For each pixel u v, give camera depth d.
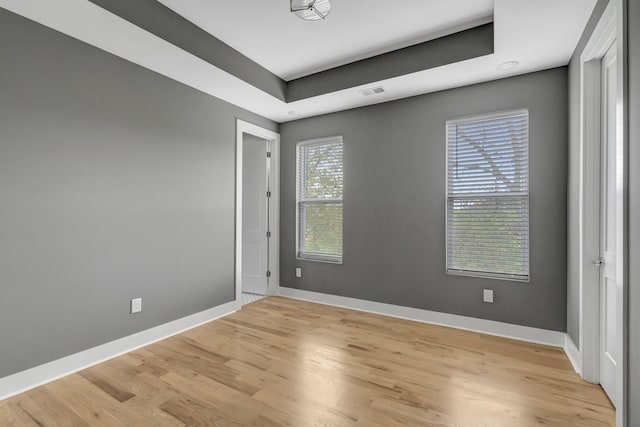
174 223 3.14
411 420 1.84
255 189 4.68
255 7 2.47
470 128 3.26
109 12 2.09
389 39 2.92
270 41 2.96
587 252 2.25
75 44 2.40
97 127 2.53
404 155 3.59
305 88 3.65
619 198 1.52
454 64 2.81
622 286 1.49
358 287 3.90
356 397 2.07
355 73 3.32
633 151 1.41
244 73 3.20
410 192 3.55
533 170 2.94
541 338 2.91
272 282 4.56
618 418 1.53
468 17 2.59
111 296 2.63
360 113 3.89
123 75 2.71
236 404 1.99
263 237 4.61
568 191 2.74
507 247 3.07
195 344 2.89
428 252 3.45
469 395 2.09
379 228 3.75
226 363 2.53
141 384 2.22
